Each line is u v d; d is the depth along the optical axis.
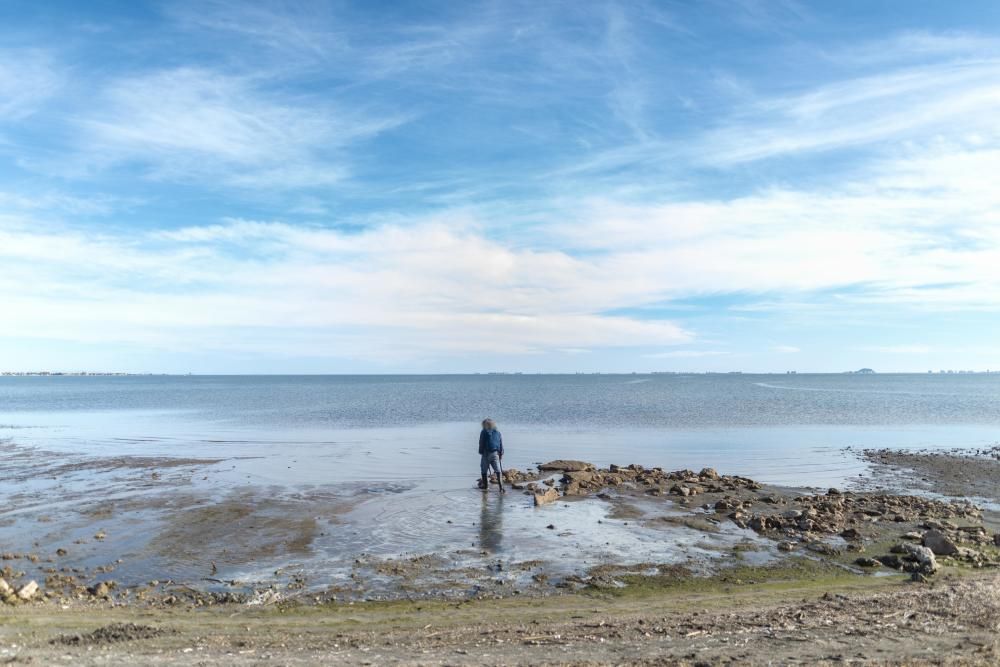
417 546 16.02
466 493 22.94
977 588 12.28
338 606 11.99
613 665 8.41
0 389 170.25
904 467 29.98
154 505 20.70
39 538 16.81
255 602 12.23
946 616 10.41
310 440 40.50
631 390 145.25
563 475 26.16
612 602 12.19
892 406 79.94
